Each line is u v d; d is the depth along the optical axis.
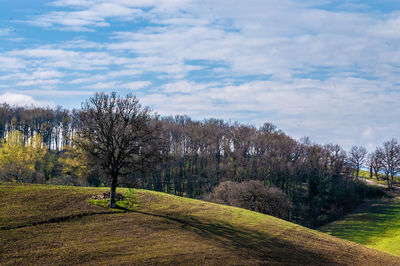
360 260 48.47
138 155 54.94
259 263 39.12
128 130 54.06
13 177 87.00
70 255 34.69
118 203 55.22
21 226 40.88
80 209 49.47
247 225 54.31
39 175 93.25
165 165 128.12
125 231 43.53
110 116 53.16
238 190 87.88
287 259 42.31
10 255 33.38
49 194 54.59
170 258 36.75
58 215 45.94
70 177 97.50
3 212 44.47
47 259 33.34
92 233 41.59
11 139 101.00
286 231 55.50
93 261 34.03
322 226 103.94
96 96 53.62
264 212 84.19
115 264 33.88
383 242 79.50
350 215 115.50
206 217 54.81
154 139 55.31
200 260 37.31
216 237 45.66
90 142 53.69
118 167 54.41
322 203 126.50
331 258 46.53
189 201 65.69
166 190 130.25
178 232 45.53
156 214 52.59
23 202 49.28
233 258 39.16
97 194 58.00
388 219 105.38
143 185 121.31
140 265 34.31
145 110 54.94
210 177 134.12
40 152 107.94
